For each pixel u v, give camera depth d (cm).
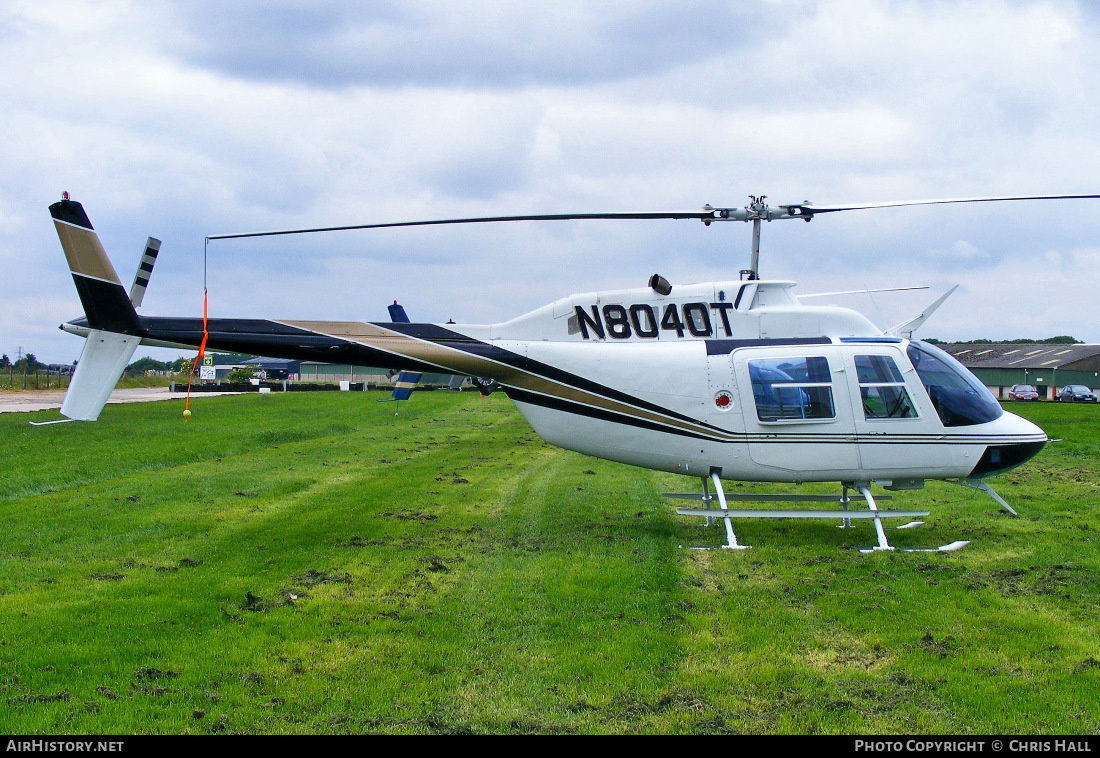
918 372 1141
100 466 1669
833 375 1137
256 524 1184
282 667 657
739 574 944
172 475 1631
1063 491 1479
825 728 562
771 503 1377
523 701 602
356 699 603
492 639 724
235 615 782
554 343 1188
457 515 1268
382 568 952
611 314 1206
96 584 876
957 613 789
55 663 659
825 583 902
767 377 1144
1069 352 7431
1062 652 688
